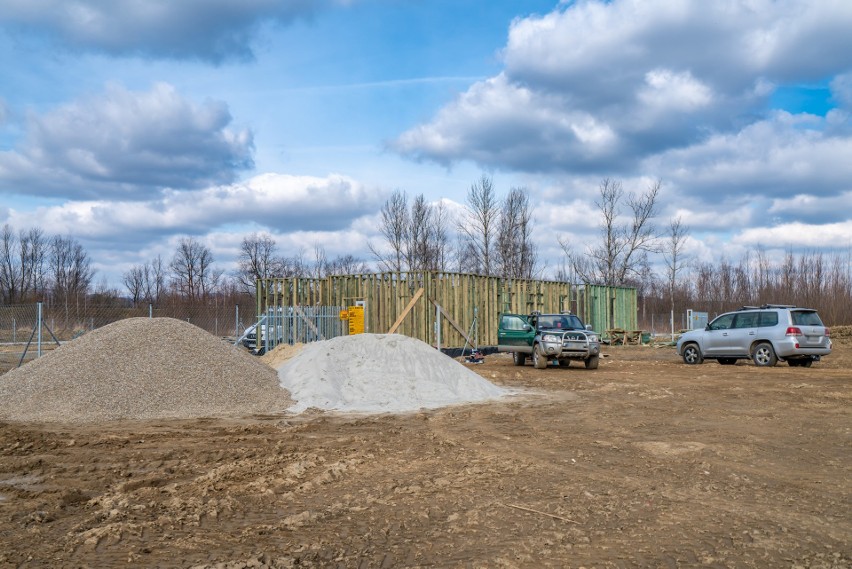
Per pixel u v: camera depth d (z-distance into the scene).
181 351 13.19
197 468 7.42
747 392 13.91
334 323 25.33
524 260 43.41
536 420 10.65
